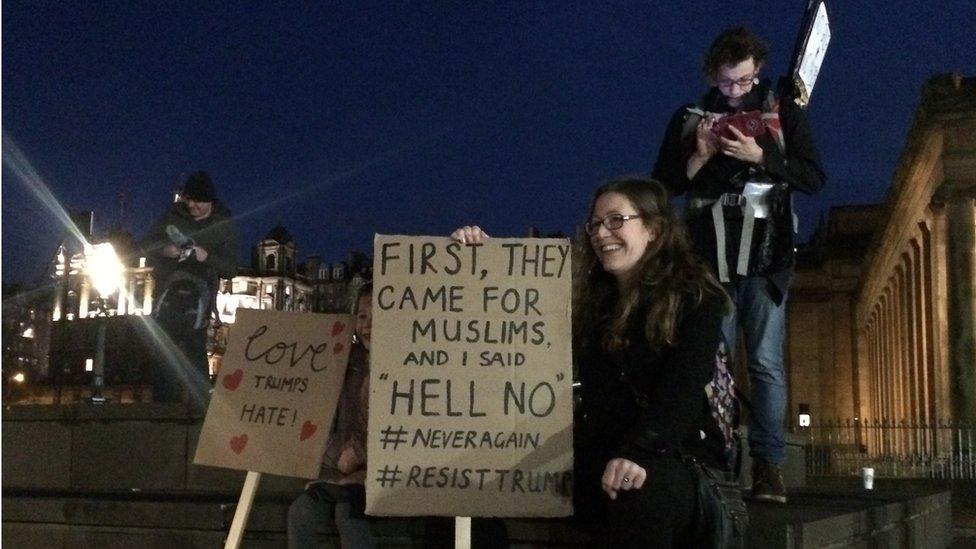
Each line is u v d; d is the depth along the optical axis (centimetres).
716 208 720
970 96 3162
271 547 704
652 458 493
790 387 5834
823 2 727
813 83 745
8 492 902
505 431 570
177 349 1188
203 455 672
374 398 575
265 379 672
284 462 647
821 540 641
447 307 584
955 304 3144
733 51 714
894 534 928
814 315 5875
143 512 761
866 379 5778
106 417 998
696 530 506
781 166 710
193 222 1201
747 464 908
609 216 547
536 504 562
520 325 580
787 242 716
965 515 2275
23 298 7306
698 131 719
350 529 623
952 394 3114
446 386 575
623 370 534
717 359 539
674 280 527
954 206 3175
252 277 9469
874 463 3142
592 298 575
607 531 508
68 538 791
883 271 5306
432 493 565
